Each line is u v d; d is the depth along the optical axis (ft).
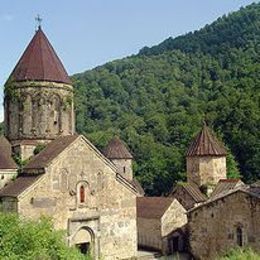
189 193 182.09
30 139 144.77
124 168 222.69
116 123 461.78
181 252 165.58
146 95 528.22
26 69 148.25
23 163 135.74
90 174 131.64
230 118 313.73
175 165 299.99
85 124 474.49
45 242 69.56
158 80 570.05
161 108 467.52
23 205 117.80
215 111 346.33
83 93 524.52
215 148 187.62
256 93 335.47
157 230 167.12
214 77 518.37
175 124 382.22
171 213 169.58
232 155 276.82
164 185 305.12
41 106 145.89
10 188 123.75
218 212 133.18
